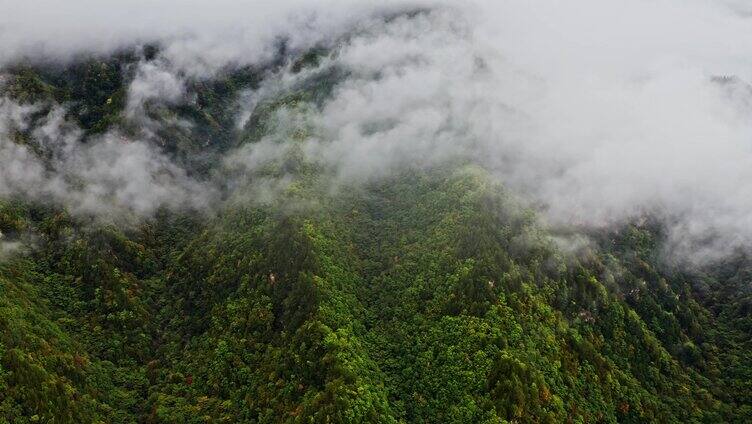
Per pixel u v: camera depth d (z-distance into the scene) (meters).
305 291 144.38
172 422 133.50
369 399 118.06
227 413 132.62
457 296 139.12
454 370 125.50
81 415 126.69
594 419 126.31
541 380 120.44
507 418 112.56
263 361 138.62
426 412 124.12
